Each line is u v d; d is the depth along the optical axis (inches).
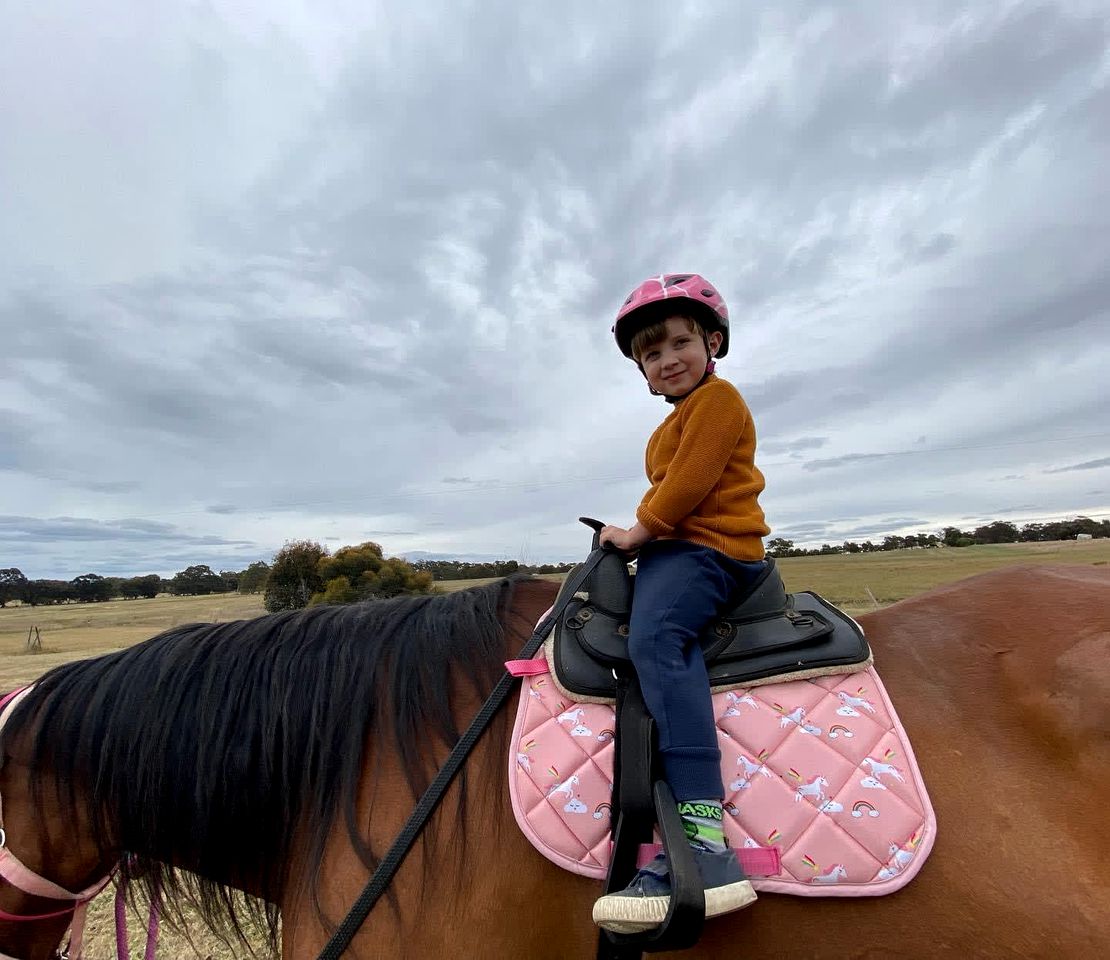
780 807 47.3
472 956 48.1
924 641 57.5
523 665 54.9
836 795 47.2
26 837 62.3
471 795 52.1
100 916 137.5
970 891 43.9
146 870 63.6
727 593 55.8
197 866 61.6
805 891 44.8
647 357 67.9
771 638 54.4
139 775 61.1
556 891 48.1
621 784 47.1
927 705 52.1
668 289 65.4
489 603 64.7
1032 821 45.5
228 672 62.8
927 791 47.3
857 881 44.5
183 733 61.5
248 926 98.6
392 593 455.2
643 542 58.7
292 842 57.8
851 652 54.0
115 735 62.1
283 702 59.7
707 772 46.9
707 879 42.9
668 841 42.8
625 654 53.6
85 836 63.3
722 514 58.4
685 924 40.6
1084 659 50.4
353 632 62.9
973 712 51.4
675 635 51.8
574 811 48.5
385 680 59.2
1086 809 45.7
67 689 65.1
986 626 57.0
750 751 49.6
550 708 52.9
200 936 126.5
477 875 49.6
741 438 61.8
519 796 49.4
